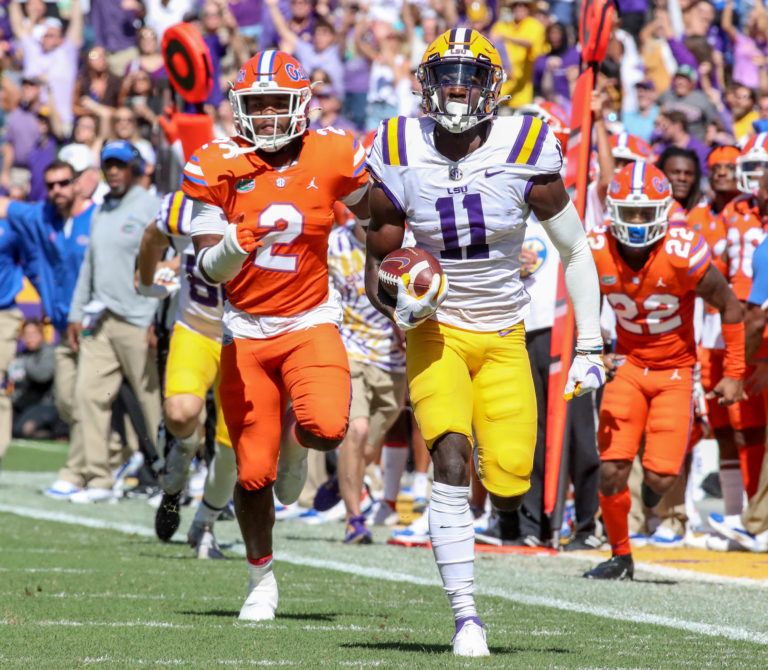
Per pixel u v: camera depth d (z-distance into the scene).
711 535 29.08
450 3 53.34
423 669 12.95
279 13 55.94
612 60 36.94
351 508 27.28
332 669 12.95
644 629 16.61
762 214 28.61
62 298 36.53
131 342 34.16
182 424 22.30
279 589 19.88
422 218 14.82
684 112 41.47
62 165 35.91
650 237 21.14
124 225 33.97
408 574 22.14
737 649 15.10
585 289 15.39
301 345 16.09
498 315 14.94
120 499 35.84
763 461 27.98
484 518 28.91
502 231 14.73
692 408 22.09
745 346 25.89
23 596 18.39
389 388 28.66
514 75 48.47
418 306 14.24
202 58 27.59
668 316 21.62
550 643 15.23
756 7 54.88
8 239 36.97
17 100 60.56
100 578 20.56
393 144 14.92
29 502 34.34
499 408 14.91
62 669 12.85
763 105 45.38
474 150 14.70
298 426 15.93
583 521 27.31
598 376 15.48
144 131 50.97
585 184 26.50
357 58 56.12
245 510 16.52
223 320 16.55
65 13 66.50
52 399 54.03
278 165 16.12
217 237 16.23
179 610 17.42
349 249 28.27
